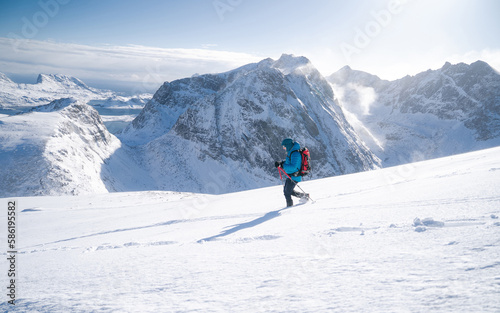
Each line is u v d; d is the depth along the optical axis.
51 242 6.03
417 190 5.25
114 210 13.55
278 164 6.89
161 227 6.18
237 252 2.42
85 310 1.33
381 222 2.95
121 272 2.09
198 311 1.18
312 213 4.64
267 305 1.17
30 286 1.96
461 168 8.64
